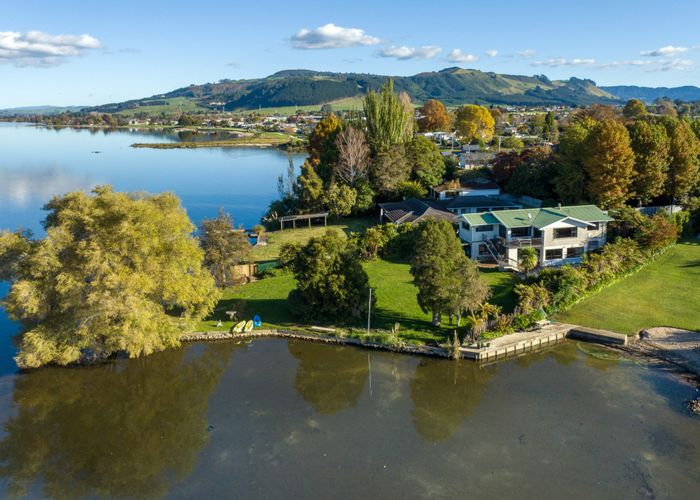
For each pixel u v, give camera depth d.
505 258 63.12
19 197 114.06
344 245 51.19
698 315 49.12
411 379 41.78
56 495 29.47
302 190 89.31
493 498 28.53
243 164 176.12
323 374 42.69
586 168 75.06
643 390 38.78
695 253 65.94
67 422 36.56
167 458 32.50
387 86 102.81
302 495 28.97
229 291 59.00
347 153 92.69
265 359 45.25
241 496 29.00
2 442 34.28
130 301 41.31
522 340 45.66
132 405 38.62
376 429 35.12
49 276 41.78
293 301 51.06
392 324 49.50
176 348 47.22
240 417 36.75
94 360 44.53
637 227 66.25
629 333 46.75
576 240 64.25
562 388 39.62
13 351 46.47
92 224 42.28
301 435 34.53
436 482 29.83
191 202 112.81
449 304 45.38
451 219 73.50
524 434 34.16
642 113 162.50
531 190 89.31
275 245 75.31
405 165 95.31
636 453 31.94
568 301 51.47
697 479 29.70
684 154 74.62
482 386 40.38
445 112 198.12
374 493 29.05
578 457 31.73
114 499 29.06
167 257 45.31
